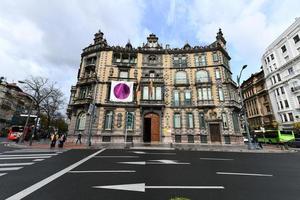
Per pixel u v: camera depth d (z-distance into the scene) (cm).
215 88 3117
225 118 2952
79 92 3259
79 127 3042
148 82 3212
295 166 1044
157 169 896
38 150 1642
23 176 735
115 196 520
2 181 662
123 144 2514
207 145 2564
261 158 1371
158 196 523
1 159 1128
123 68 3331
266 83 5134
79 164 999
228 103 2991
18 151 1534
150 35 3700
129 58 3450
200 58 3400
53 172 807
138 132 2969
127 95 3028
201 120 3025
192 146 2327
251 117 5850
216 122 2933
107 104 3042
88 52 3494
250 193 564
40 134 3900
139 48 3494
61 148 1852
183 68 3356
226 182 685
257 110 5547
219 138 2880
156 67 3384
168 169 901
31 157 1220
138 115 3052
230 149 1988
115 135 2914
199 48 3425
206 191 576
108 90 3153
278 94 4659
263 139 3869
